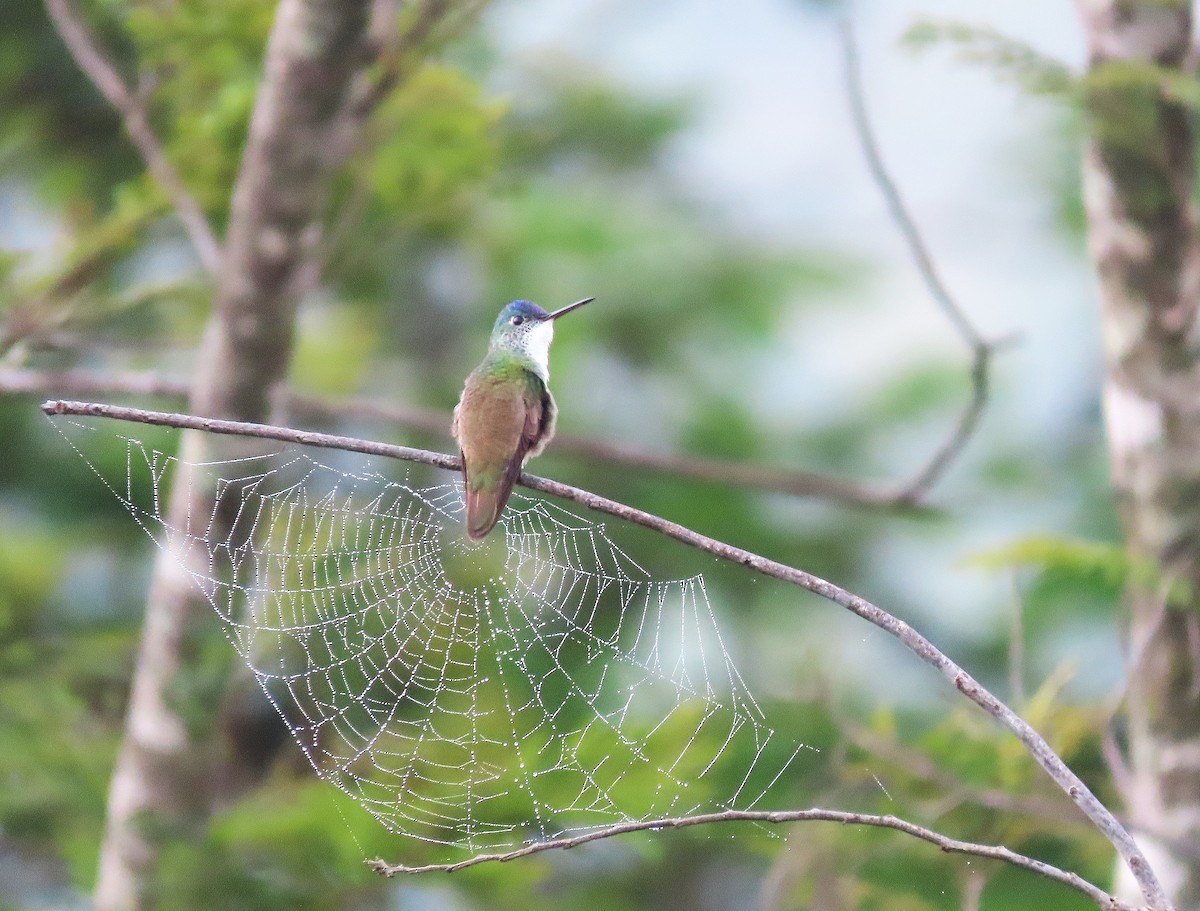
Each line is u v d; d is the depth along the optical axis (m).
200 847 10.58
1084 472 17.95
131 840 11.02
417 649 12.02
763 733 10.77
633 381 18.50
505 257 18.53
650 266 18.56
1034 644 15.19
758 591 16.31
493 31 18.92
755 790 10.61
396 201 13.47
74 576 15.76
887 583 16.78
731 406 18.23
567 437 14.09
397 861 10.15
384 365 18.83
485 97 14.11
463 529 12.42
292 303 12.14
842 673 14.22
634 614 13.74
